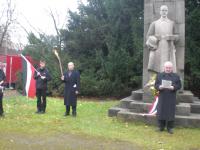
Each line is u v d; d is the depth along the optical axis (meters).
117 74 20.41
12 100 16.44
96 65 21.45
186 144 8.86
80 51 22.30
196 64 18.81
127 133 9.94
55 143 8.48
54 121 11.36
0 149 7.70
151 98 12.21
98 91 20.22
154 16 13.42
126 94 20.86
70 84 12.41
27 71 13.91
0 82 11.93
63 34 22.67
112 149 8.10
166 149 8.27
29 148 7.91
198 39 19.56
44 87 12.97
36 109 13.94
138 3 20.70
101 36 21.59
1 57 27.72
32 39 23.20
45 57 21.28
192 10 19.56
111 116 12.62
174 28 13.01
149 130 10.48
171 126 10.37
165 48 12.66
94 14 22.67
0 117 11.84
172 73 10.45
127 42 21.03
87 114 13.09
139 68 20.09
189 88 19.52
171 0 13.27
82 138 9.12
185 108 11.45
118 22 20.92
